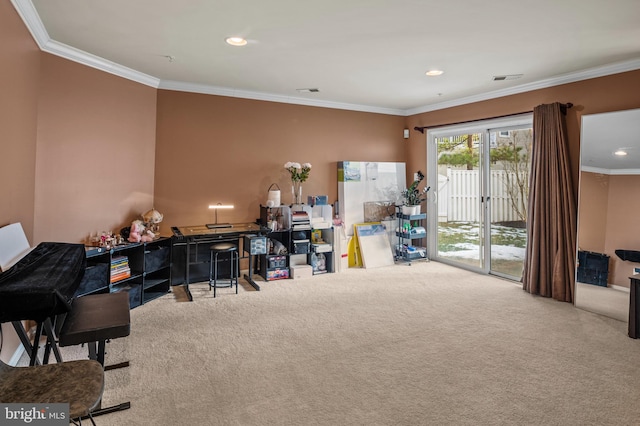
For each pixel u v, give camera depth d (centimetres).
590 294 366
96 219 362
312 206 519
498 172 490
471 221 529
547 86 421
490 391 224
